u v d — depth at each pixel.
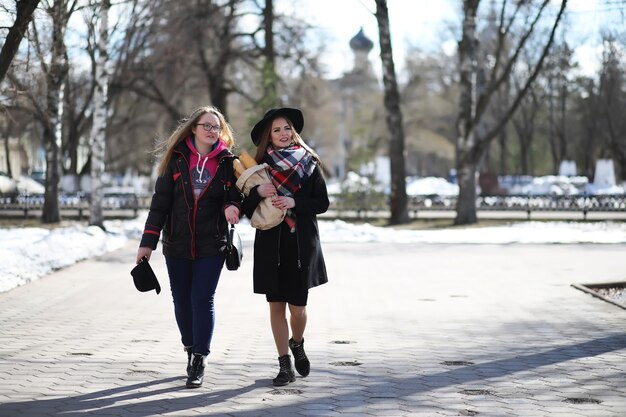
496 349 14.84
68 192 74.94
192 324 12.30
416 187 85.12
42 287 23.61
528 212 58.91
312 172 12.24
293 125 12.55
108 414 10.41
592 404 10.96
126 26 62.03
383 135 113.00
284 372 12.09
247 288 23.48
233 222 11.84
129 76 65.94
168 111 70.06
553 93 122.50
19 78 39.53
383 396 11.38
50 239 32.69
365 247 38.22
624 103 105.50
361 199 61.03
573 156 138.38
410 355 14.30
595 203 67.38
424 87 127.00
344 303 20.73
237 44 72.69
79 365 13.44
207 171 12.04
